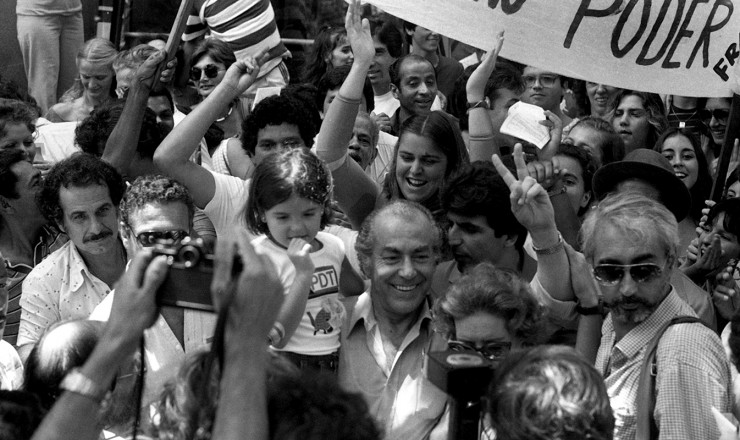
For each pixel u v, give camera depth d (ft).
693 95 15.84
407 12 14.97
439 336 10.80
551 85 23.09
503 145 19.67
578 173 16.96
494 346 10.50
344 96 14.94
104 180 14.02
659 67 15.56
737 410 10.45
